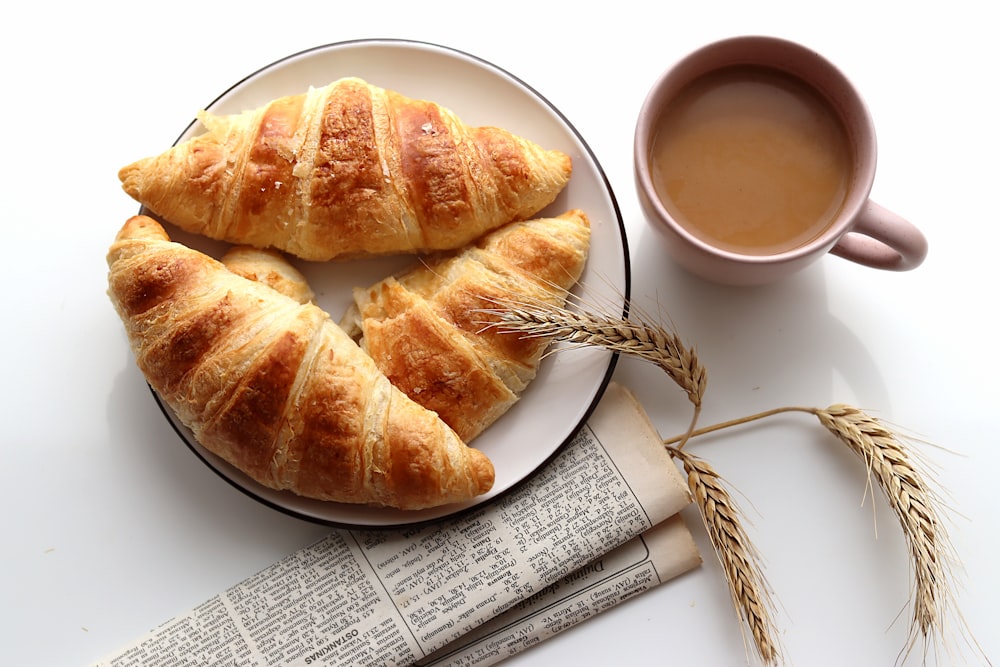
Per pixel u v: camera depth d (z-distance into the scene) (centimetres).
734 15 60
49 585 58
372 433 53
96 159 60
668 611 58
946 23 60
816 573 58
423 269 57
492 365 55
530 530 57
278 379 52
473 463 54
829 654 58
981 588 58
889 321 59
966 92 60
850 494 59
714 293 59
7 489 58
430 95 58
